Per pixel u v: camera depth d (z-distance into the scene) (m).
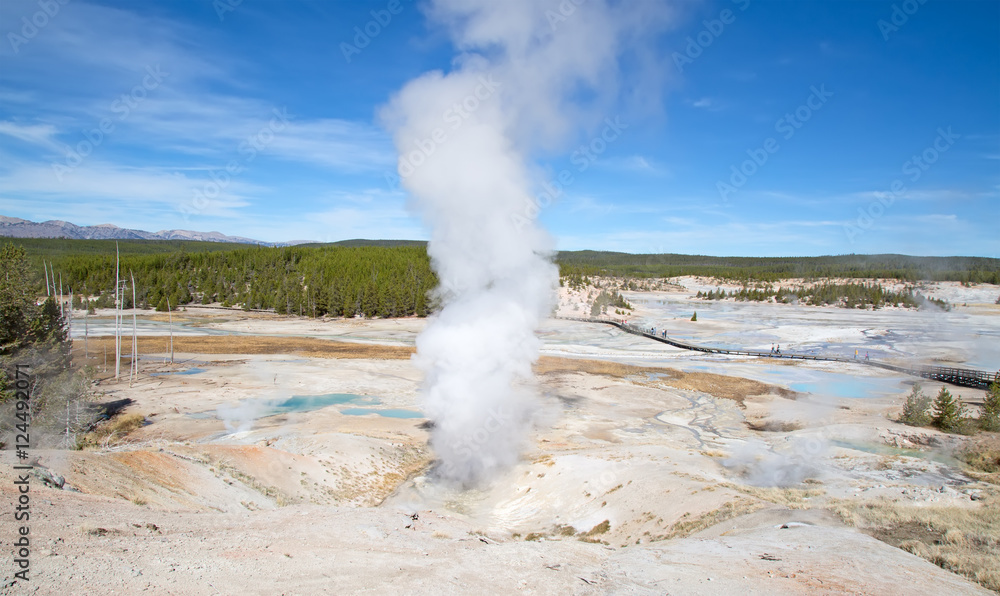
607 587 11.88
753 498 20.62
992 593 11.76
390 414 41.34
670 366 65.62
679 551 15.12
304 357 66.56
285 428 36.03
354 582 11.05
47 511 13.28
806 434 36.47
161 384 49.47
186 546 12.26
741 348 83.94
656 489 22.39
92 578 9.56
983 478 26.11
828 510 18.77
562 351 76.88
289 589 10.30
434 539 16.03
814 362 69.31
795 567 13.07
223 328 98.81
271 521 16.20
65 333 42.97
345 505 24.22
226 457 25.06
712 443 35.34
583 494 23.75
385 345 79.56
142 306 127.81
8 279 34.28
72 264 143.38
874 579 12.24
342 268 150.50
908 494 22.12
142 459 21.77
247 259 173.25
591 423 40.25
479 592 11.12
